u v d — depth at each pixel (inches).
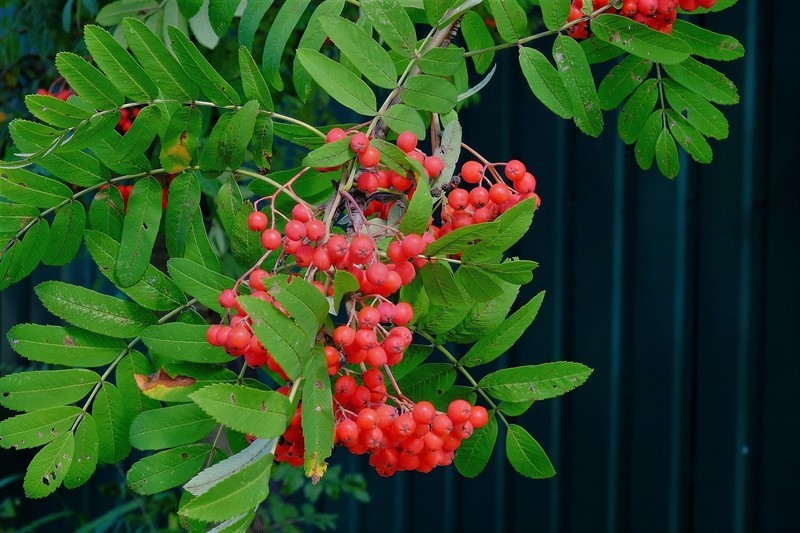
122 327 40.9
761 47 77.5
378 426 38.4
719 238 80.3
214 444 40.7
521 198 40.2
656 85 45.8
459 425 39.3
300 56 39.2
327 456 37.0
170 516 74.4
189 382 40.7
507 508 91.9
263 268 40.8
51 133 39.9
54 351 40.7
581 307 86.8
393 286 38.0
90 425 40.8
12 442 40.1
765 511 79.4
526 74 41.8
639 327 84.4
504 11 41.4
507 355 90.1
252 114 40.1
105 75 40.1
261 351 37.9
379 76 39.6
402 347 38.1
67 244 42.1
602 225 85.4
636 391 84.7
